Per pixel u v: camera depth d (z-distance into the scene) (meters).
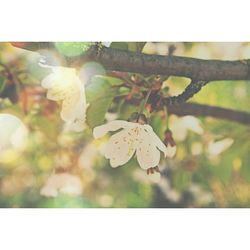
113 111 0.24
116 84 0.25
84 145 0.24
